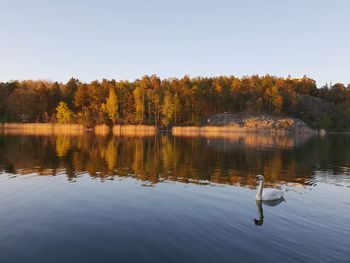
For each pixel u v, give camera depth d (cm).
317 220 1548
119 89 13688
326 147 5916
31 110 13375
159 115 13625
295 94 15625
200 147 5344
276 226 1448
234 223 1473
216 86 15850
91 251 1170
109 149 4703
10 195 1931
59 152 4194
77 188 2127
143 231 1361
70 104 14225
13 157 3644
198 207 1714
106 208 1686
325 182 2512
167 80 16938
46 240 1264
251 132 12281
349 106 15912
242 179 2541
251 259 1117
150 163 3350
